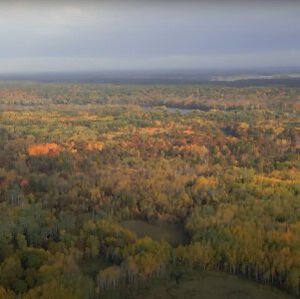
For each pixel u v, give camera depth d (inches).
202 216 3240.7
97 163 4638.3
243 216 3184.1
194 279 2613.2
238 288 2549.2
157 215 3358.8
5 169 4350.4
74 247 2819.9
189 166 4596.5
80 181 3991.1
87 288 2391.7
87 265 2741.1
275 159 4940.9
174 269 2691.9
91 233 2965.1
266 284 2591.0
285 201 3462.1
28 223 3019.2
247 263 2655.0
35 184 3924.7
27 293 2294.5
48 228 3002.0
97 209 3432.6
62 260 2610.7
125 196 3631.9
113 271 2546.8
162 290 2519.7
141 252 2726.4
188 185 3961.6
